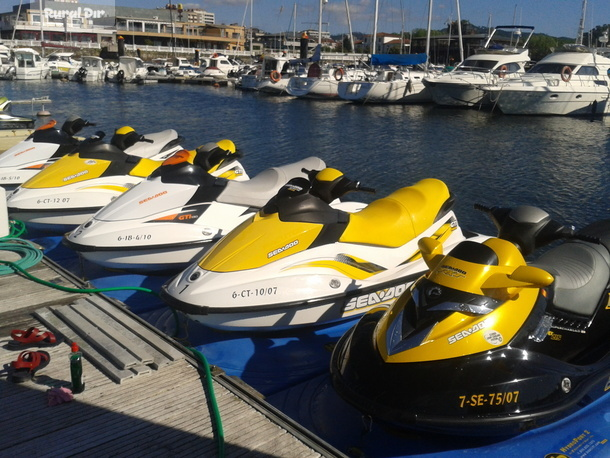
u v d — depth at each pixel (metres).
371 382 3.44
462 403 3.29
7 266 5.66
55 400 3.46
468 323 3.47
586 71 29.19
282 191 4.92
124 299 5.66
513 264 3.64
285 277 4.67
